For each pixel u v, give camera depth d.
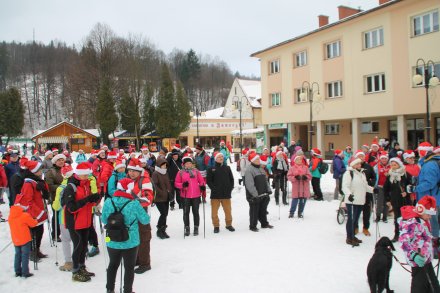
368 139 28.44
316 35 28.88
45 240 8.87
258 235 8.87
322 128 29.05
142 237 6.55
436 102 21.33
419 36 22.16
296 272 6.36
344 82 26.91
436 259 6.64
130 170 5.98
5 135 59.09
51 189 8.27
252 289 5.68
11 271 6.77
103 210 5.23
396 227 7.91
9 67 101.88
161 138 51.66
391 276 6.19
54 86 94.75
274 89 33.19
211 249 7.80
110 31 56.38
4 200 15.32
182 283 5.99
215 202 9.27
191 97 98.56
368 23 25.05
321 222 10.07
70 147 50.66
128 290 5.17
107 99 51.03
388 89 23.94
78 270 6.23
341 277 6.11
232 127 54.91
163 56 89.94
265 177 9.54
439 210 6.55
